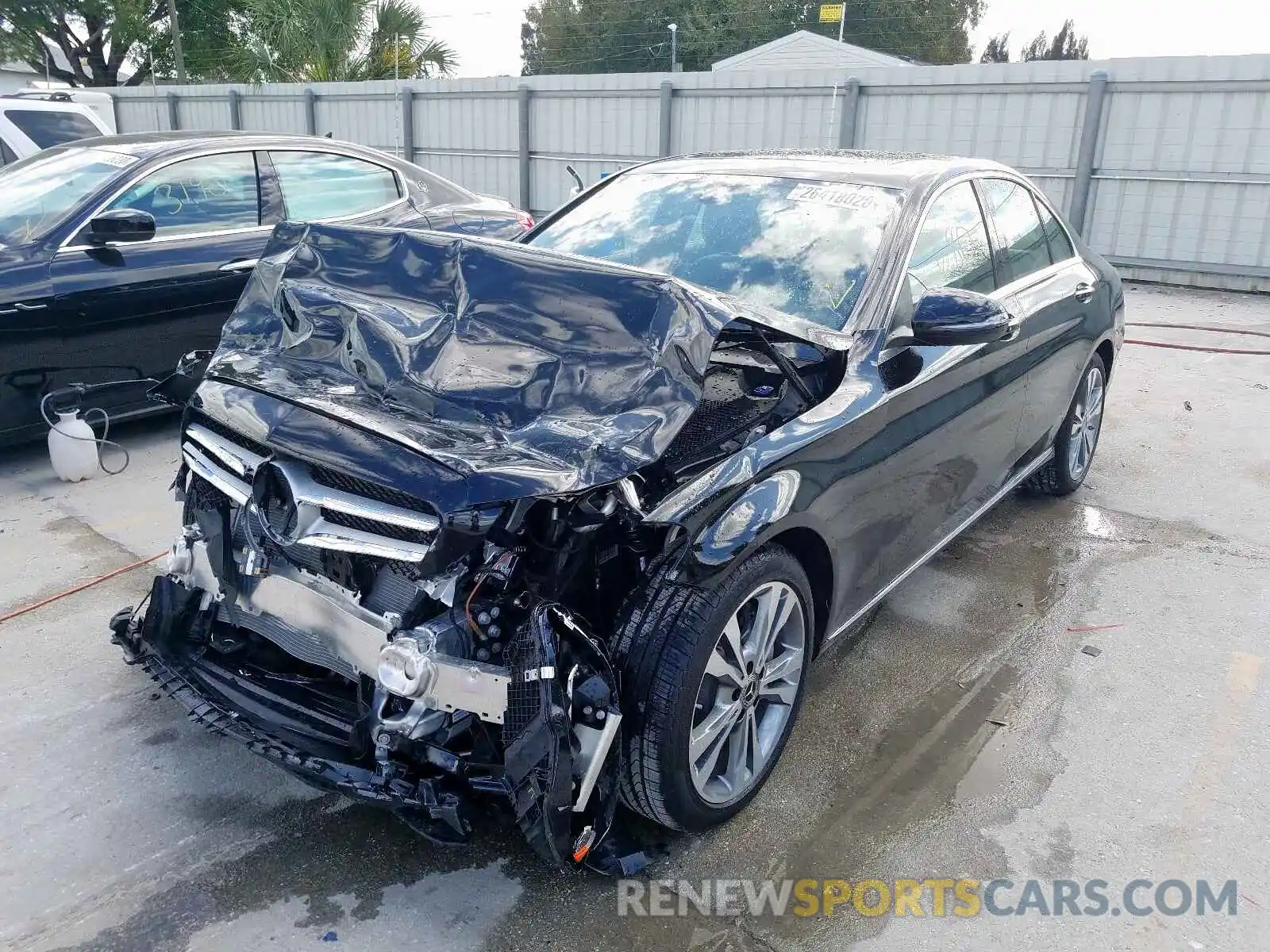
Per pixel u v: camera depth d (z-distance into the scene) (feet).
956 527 12.69
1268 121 36.47
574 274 9.00
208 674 8.99
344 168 21.21
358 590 7.75
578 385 8.15
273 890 8.18
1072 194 40.96
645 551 7.88
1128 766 10.07
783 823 9.15
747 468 8.42
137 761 9.75
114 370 17.57
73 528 15.16
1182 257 39.47
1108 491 17.69
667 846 8.79
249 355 9.46
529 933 7.83
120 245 17.37
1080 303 15.33
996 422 12.85
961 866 8.67
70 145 19.56
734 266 11.33
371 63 71.26
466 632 7.34
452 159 59.31
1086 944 7.84
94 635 12.03
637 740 7.93
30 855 8.47
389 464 7.36
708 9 151.53
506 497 6.99
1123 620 13.05
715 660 8.23
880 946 7.79
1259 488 17.83
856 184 12.07
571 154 54.19
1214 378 25.23
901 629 12.76
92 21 95.20
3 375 16.25
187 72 96.99
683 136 50.26
